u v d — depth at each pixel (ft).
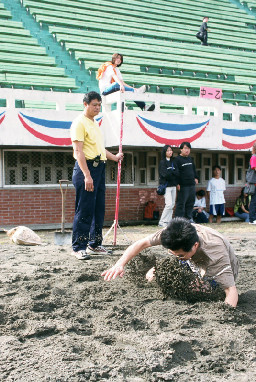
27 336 11.07
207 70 62.80
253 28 87.51
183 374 9.39
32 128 35.22
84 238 19.77
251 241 27.81
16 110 34.76
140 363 9.65
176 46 68.54
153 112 38.19
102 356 10.03
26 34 56.80
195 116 40.29
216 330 11.43
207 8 86.38
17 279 16.03
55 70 50.67
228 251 13.24
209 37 75.72
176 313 12.52
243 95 62.18
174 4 82.23
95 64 54.49
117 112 36.76
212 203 43.78
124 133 36.78
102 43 60.54
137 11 75.20
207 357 10.12
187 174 35.81
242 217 46.93
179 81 57.77
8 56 50.62
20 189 37.68
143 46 63.72
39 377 8.91
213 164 48.55
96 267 17.67
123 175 42.57
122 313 12.62
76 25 62.90
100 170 19.81
